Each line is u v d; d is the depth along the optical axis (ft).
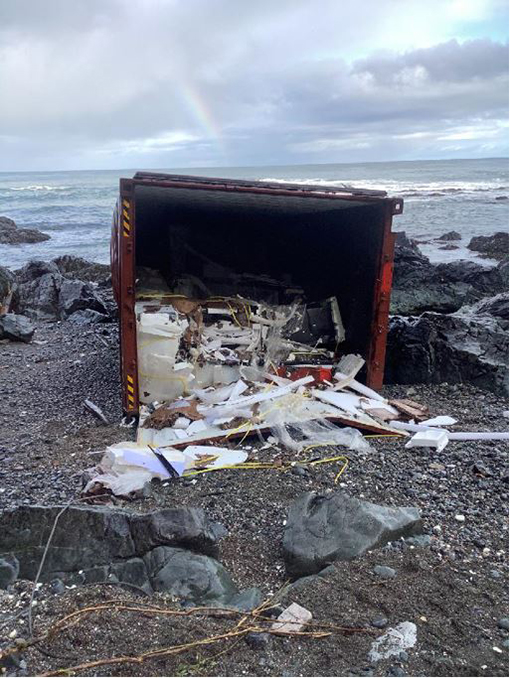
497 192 173.99
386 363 23.45
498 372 21.94
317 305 24.76
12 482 15.12
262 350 21.95
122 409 19.90
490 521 12.60
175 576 10.14
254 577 10.91
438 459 15.87
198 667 8.40
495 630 9.16
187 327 20.95
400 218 119.65
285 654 8.70
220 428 17.33
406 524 11.62
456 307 33.83
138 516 10.93
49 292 42.09
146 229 28.84
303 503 12.17
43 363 28.68
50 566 10.44
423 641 8.92
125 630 9.07
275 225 28.91
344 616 9.43
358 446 16.51
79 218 133.08
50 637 8.89
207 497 13.79
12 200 179.11
